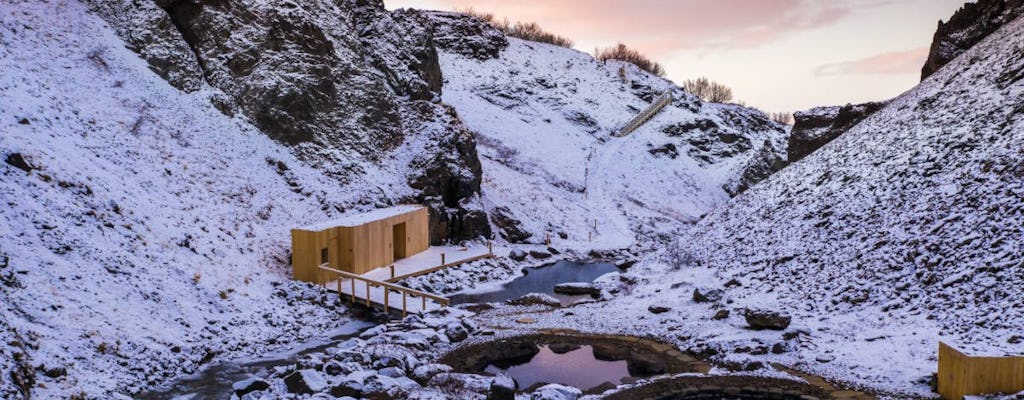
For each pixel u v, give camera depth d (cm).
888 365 1592
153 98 3161
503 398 1465
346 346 2000
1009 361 1285
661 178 6975
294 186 3331
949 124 2900
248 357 2031
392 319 2477
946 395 1376
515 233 4434
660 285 2706
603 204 5806
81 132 2683
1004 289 1723
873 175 2872
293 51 3734
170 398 1686
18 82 2695
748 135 9231
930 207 2311
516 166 5975
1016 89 2781
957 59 3794
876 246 2269
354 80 4028
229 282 2450
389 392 1552
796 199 3152
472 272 3366
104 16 3456
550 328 2225
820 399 1462
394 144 4078
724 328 2033
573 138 7369
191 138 3108
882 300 1967
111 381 1684
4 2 3111
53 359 1622
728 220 3462
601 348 1983
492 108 7394
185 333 2038
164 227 2491
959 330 1648
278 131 3544
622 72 9794
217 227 2730
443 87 7706
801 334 1872
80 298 1903
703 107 9969
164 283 2206
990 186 2211
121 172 2627
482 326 2280
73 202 2258
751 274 2520
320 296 2589
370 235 3020
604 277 3047
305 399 1545
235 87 3528
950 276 1897
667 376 1672
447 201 4106
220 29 3584
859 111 4916
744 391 1545
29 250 1942
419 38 4969
